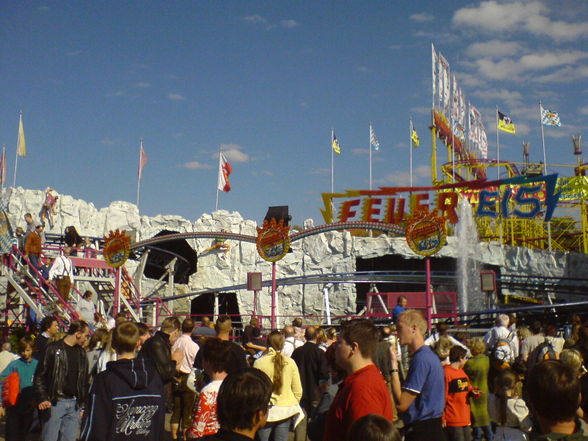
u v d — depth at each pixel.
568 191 57.88
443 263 54.81
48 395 9.95
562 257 49.38
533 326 15.56
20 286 29.34
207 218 51.38
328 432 5.93
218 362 7.58
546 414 4.45
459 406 10.12
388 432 3.82
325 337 15.53
